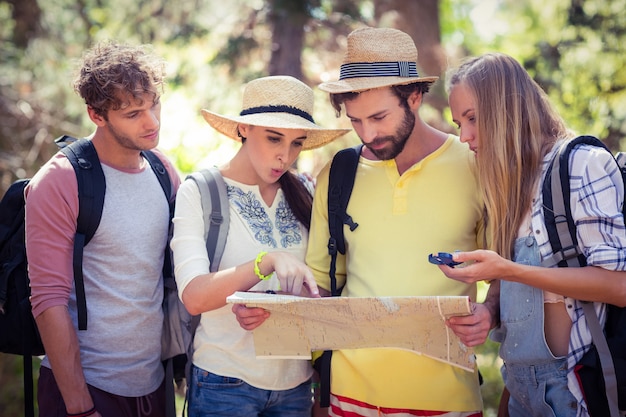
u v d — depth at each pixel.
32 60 6.94
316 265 3.15
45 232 2.95
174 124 7.47
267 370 3.03
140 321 3.10
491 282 2.96
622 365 2.56
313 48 6.24
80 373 2.94
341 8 6.24
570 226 2.60
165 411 3.25
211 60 6.49
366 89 2.90
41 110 6.57
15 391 6.47
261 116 2.99
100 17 7.21
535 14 9.71
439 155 3.04
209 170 3.09
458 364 2.74
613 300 2.56
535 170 2.73
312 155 6.10
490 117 2.77
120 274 3.07
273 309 2.65
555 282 2.54
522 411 2.84
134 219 3.11
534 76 7.58
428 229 2.96
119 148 3.11
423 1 6.42
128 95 2.96
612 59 7.28
